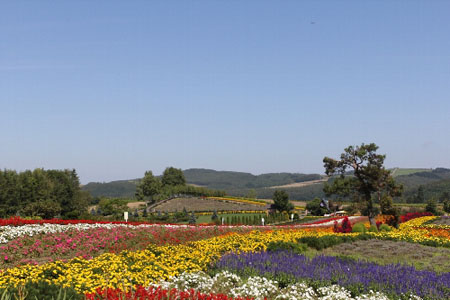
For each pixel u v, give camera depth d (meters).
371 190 35.66
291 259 14.57
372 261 15.84
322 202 67.31
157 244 21.19
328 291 11.20
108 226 24.02
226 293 10.60
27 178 58.00
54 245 19.25
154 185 95.69
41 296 7.39
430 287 11.25
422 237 23.36
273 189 173.12
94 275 10.37
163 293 8.06
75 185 75.31
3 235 19.22
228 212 70.06
